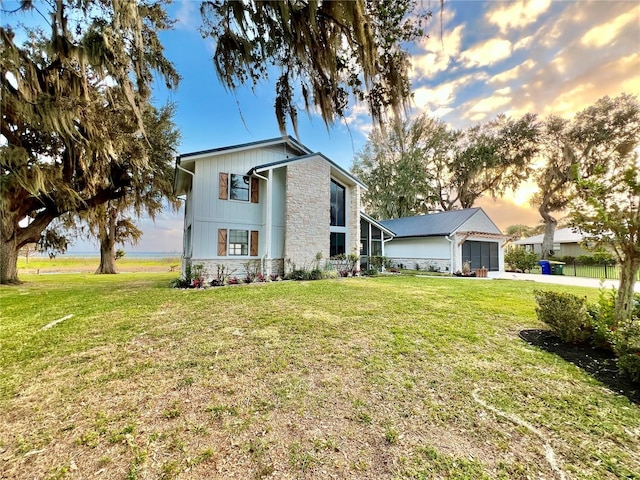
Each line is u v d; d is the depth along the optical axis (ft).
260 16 10.53
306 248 39.29
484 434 6.84
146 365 10.64
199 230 34.99
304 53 10.93
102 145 27.55
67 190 29.48
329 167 42.01
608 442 6.57
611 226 12.26
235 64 12.26
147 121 37.78
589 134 65.41
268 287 30.04
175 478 5.56
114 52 18.20
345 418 7.47
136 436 6.77
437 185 84.53
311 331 14.51
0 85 19.44
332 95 12.60
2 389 8.95
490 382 9.33
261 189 39.47
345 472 5.70
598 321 12.72
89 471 5.76
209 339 13.38
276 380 9.48
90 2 16.38
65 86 23.38
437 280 38.60
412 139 77.97
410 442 6.57
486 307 20.04
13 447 6.44
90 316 17.74
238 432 6.92
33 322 16.46
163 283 37.24
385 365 10.59
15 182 24.48
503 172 76.28
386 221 74.95
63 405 8.09
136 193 43.16
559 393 8.67
